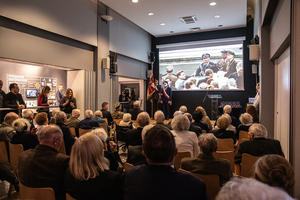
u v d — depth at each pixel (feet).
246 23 27.53
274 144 6.97
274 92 15.25
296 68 7.04
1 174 8.16
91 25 21.45
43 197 4.73
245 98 29.14
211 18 25.21
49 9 16.63
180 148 7.63
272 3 12.09
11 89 14.24
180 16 24.40
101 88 23.07
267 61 15.61
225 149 9.18
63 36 18.49
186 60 32.12
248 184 1.69
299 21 7.00
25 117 11.37
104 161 4.67
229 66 29.60
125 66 28.48
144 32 32.53
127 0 20.21
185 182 3.42
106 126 13.71
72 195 4.36
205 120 13.70
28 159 5.11
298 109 7.03
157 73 34.27
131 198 3.49
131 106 30.73
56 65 17.83
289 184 3.23
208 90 30.89
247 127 10.82
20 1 14.38
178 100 32.89
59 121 9.84
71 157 4.36
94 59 22.48
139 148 6.89
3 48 13.76
